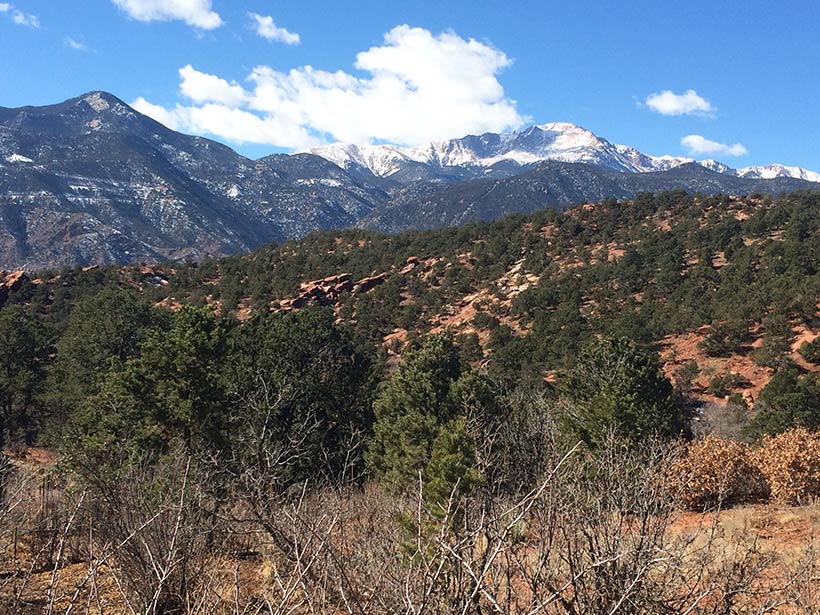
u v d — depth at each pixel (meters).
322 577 2.89
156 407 19.73
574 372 21.80
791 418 26.69
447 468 7.68
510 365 43.78
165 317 37.69
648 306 51.69
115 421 19.50
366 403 29.69
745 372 40.94
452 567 2.77
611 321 48.88
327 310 32.97
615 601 2.79
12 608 3.83
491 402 18.44
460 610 2.64
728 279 53.78
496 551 2.53
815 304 44.38
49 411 34.91
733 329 44.09
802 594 3.61
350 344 31.52
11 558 5.35
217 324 23.78
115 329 32.81
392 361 49.69
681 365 42.94
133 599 4.27
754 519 9.06
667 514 3.14
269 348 27.31
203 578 4.18
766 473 11.84
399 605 2.66
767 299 46.44
